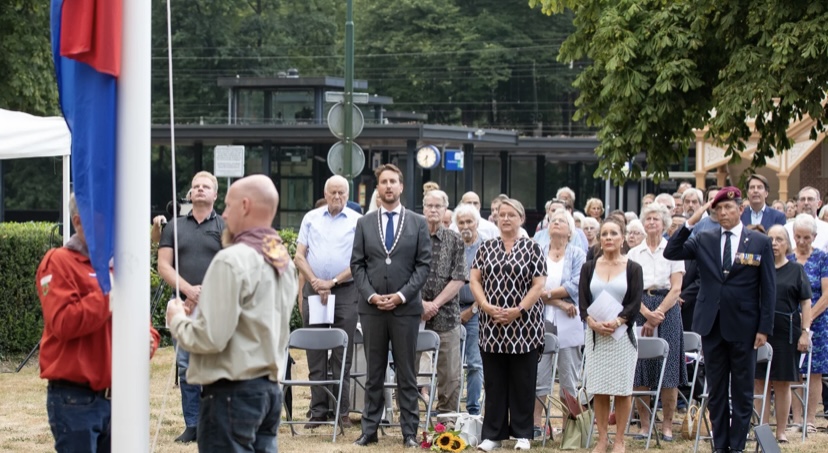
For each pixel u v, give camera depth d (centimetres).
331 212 975
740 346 854
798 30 1410
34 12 2411
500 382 896
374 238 884
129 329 507
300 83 3566
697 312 874
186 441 877
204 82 5638
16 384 1182
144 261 512
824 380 1125
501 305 878
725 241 868
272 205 493
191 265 857
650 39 1588
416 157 3409
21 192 4562
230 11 5809
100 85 506
